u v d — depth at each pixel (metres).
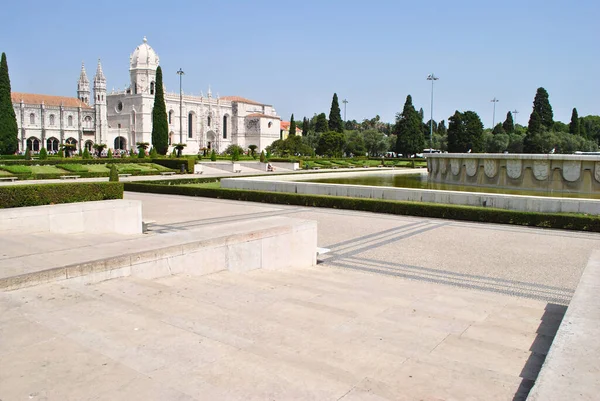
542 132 79.19
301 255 12.05
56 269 6.94
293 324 5.98
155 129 74.31
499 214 18.73
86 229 14.25
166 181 34.38
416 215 20.77
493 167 27.70
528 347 5.79
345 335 5.64
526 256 13.30
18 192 14.73
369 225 18.41
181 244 8.85
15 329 5.07
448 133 90.50
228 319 5.87
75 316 5.55
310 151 100.38
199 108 126.75
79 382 3.94
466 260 12.84
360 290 8.95
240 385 3.98
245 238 10.32
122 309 5.86
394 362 4.82
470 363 5.03
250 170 61.34
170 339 4.92
